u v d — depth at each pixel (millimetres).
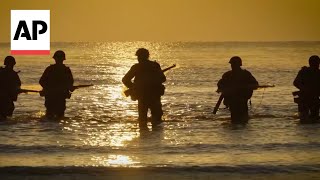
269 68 90688
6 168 18828
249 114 32906
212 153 21766
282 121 29656
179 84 59281
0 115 30594
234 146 23062
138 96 28781
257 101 41062
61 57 30938
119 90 52125
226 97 29875
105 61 131625
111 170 18781
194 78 68688
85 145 23297
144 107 28781
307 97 30359
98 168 19000
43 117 31203
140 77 28812
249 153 21750
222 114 33250
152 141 24234
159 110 29234
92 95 45969
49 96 30859
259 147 22844
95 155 21406
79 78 74250
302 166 19406
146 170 18812
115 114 33656
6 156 21203
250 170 18906
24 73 78688
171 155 21406
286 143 23578
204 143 23688
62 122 29531
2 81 30594
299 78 30453
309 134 25797
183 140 24516
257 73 78875
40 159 20719
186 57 150125
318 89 30328
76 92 49156
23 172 18484
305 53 167250
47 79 30797
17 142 24000
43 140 24531
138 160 20547
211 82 61969
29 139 24703
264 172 18688
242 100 29719
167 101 41094
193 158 20891
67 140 24531
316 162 20062
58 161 20391
